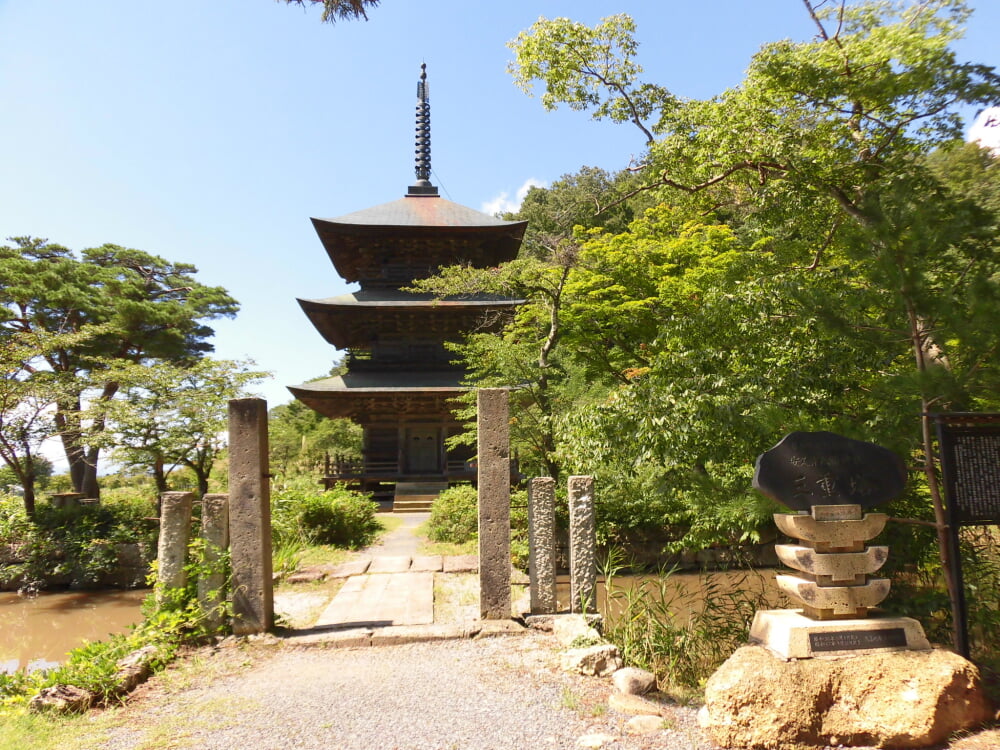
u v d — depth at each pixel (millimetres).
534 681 5066
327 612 7535
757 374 6969
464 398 16000
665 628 6195
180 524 6449
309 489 15297
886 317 5965
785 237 10594
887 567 6668
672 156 11469
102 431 13953
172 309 26688
